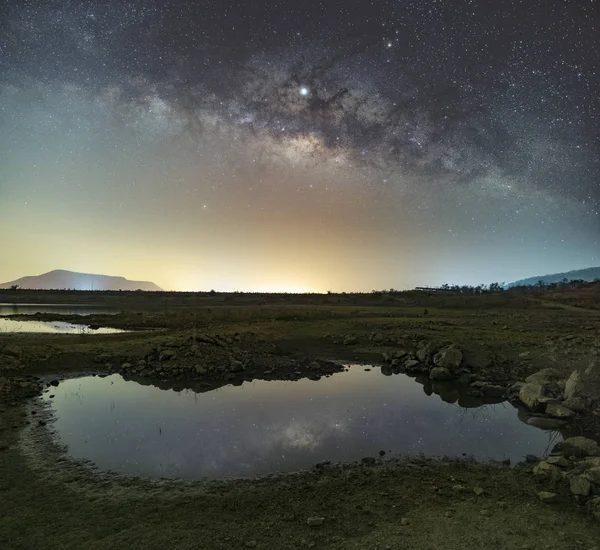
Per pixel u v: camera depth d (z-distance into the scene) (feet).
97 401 41.11
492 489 23.00
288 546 17.29
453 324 90.94
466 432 33.35
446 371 52.75
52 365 53.42
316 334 76.13
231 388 47.91
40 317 123.85
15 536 18.08
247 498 21.95
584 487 21.70
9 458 26.99
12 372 49.55
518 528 18.48
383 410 39.32
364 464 26.84
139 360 56.59
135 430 32.68
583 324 92.73
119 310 158.92
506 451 29.32
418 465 26.71
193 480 24.20
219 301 212.64
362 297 241.55
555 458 25.76
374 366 60.18
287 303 195.83
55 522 19.34
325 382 51.13
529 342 66.44
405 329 81.46
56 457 27.27
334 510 20.67
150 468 25.79
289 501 21.65
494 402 42.80
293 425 34.47
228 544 17.47
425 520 19.44
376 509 20.74
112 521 19.47
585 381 39.58
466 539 17.57
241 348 64.28
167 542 17.58
